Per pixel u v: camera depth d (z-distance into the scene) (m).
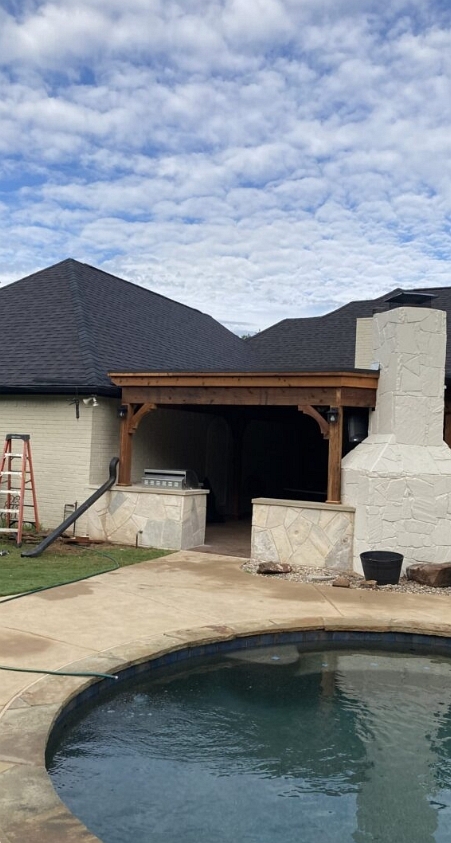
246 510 18.41
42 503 13.05
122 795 4.27
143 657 5.98
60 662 5.76
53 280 16.72
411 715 5.66
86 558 10.80
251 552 11.10
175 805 4.19
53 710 4.78
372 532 10.26
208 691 6.02
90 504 11.89
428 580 9.69
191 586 9.03
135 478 13.98
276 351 19.53
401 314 10.70
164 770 4.61
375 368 11.21
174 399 11.95
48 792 3.70
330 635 7.41
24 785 3.75
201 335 19.27
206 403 11.71
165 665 6.30
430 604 8.58
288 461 20.98
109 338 14.63
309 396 11.01
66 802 4.15
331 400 10.85
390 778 4.62
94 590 8.53
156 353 15.46
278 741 5.11
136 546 12.14
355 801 4.32
